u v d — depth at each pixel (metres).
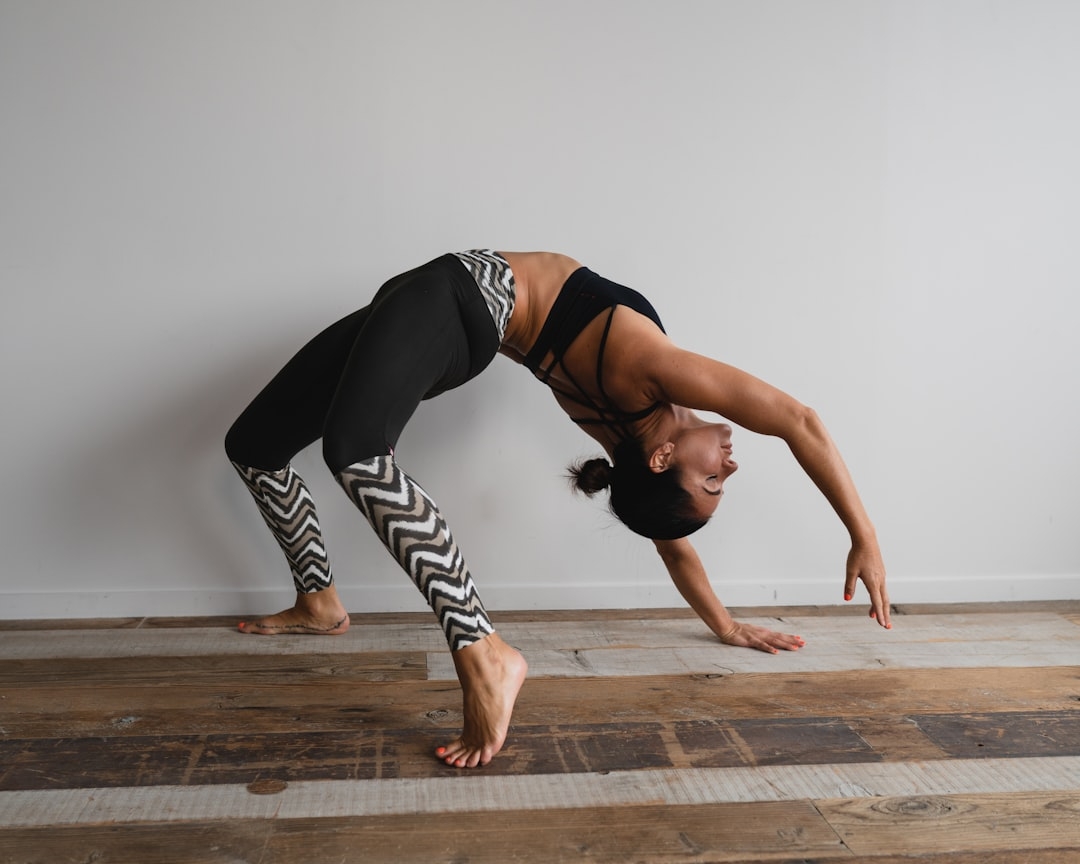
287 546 2.37
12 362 2.47
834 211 2.59
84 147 2.41
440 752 1.73
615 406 1.98
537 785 1.65
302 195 2.47
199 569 2.60
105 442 2.53
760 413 1.79
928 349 2.66
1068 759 1.77
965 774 1.71
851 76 2.55
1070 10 2.58
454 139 2.48
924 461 2.71
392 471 1.74
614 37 2.49
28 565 2.55
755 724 1.91
